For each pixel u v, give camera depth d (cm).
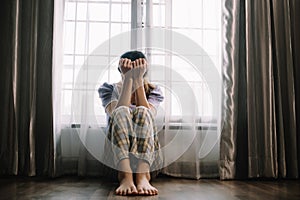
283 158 219
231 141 217
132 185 166
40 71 224
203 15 233
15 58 217
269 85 221
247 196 162
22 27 224
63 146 224
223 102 221
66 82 227
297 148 225
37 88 222
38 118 222
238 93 227
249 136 218
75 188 180
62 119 225
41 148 221
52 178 211
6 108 217
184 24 232
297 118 227
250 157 217
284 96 225
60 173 218
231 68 221
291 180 215
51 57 222
